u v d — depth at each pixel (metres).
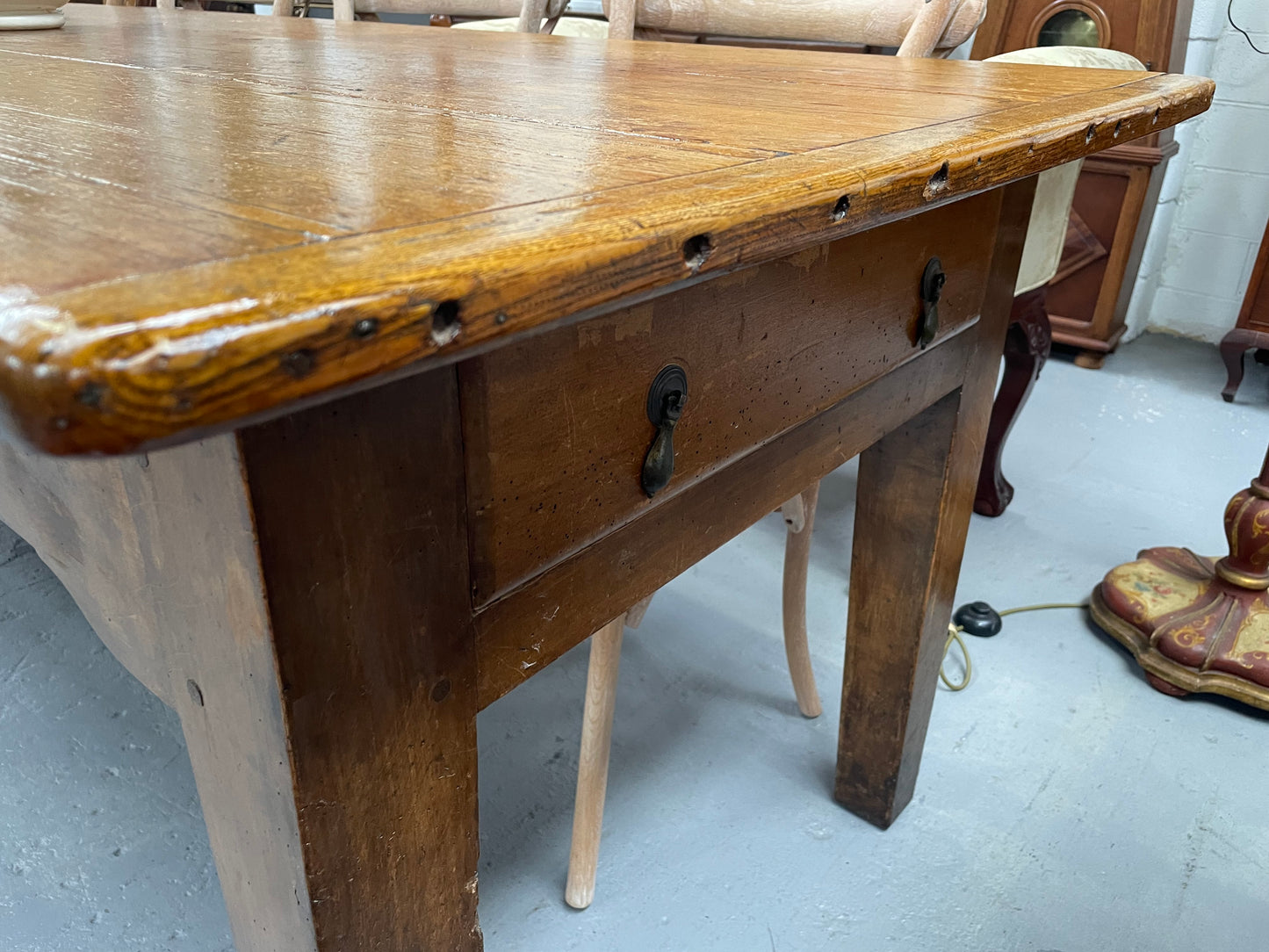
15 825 1.18
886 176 0.44
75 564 0.50
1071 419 2.42
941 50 1.19
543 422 0.44
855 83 0.82
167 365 0.20
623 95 0.71
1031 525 1.90
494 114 0.59
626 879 1.10
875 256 0.65
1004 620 1.59
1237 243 2.89
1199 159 2.87
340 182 0.37
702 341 0.52
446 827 0.48
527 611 0.48
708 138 0.51
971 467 0.96
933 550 0.95
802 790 1.23
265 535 0.34
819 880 1.09
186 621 0.41
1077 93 0.73
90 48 0.99
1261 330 2.45
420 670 0.42
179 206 0.32
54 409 0.20
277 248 0.27
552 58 1.05
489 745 1.32
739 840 1.15
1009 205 0.83
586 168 0.42
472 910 0.52
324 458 0.35
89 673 1.47
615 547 0.52
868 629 1.04
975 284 0.82
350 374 0.24
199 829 1.18
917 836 1.15
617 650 0.98
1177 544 1.83
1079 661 1.49
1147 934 1.02
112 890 1.09
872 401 0.74
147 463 0.37
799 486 0.68
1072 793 1.22
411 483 0.38
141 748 1.32
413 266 0.26
